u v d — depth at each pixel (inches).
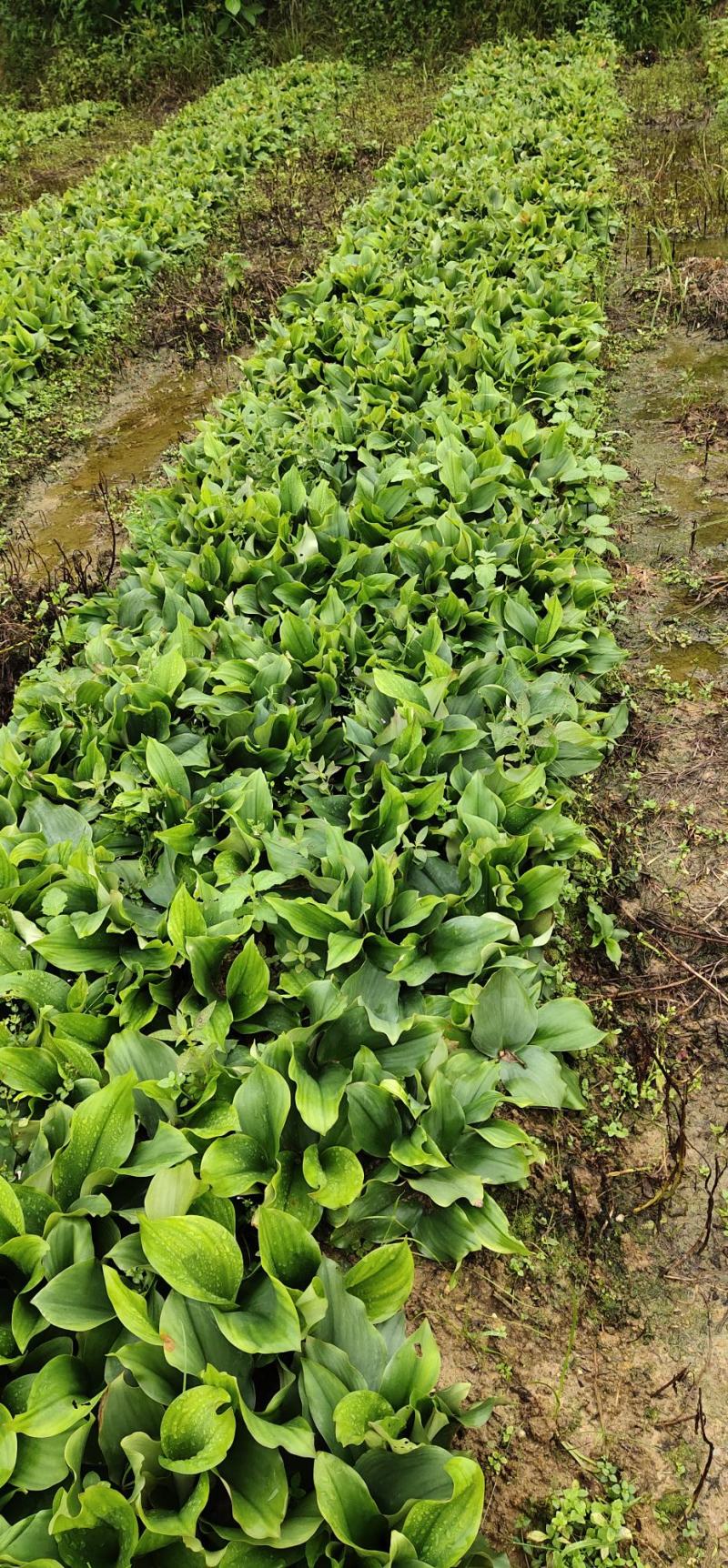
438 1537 79.9
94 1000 123.2
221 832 142.8
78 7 568.7
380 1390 88.5
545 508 207.0
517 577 181.8
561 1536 92.6
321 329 262.2
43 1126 107.8
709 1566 91.4
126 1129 103.0
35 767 154.2
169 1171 97.7
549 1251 111.9
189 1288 89.3
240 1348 87.3
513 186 335.3
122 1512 78.7
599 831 154.2
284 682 158.7
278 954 128.9
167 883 135.9
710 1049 129.9
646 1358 104.5
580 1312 107.7
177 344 324.2
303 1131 112.3
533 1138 119.1
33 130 530.9
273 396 246.5
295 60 524.7
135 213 373.1
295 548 187.0
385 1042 117.5
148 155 434.3
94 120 543.5
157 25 568.7
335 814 142.3
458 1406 92.0
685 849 152.2
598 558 205.9
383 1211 107.8
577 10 522.3
